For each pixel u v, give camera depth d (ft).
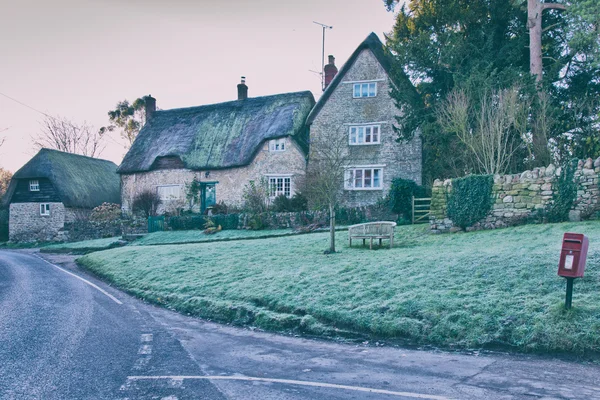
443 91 88.74
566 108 82.64
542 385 18.72
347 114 105.29
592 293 26.18
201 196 122.11
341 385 19.79
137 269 56.39
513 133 73.72
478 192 58.29
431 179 91.25
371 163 102.94
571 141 73.87
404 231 67.10
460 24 86.69
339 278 38.01
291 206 99.66
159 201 124.57
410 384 19.53
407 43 86.38
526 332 23.79
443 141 82.02
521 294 27.94
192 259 58.08
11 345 26.86
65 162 144.36
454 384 19.26
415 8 93.40
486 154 72.59
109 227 115.85
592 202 50.67
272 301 35.35
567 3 79.05
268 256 54.24
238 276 44.91
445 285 31.68
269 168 114.11
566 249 24.43
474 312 26.68
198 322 34.45
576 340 22.31
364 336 27.96
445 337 25.50
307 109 123.24
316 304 32.68
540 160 69.10
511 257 35.27
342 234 70.44
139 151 133.69
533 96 72.74
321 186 56.95
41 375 21.77
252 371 22.31
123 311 37.83
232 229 98.37
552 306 25.12
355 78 105.40
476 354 23.57
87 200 139.85
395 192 85.15
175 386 20.17
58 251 98.48
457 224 59.93
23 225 139.23
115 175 163.73
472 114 74.64
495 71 74.69
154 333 30.63
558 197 52.85
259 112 124.36
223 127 126.72
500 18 86.99
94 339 28.58
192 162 122.31
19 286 49.93
